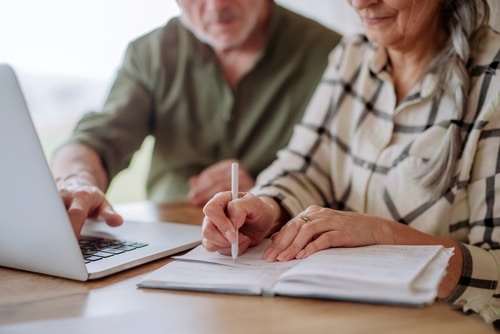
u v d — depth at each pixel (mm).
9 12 1995
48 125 2305
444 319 594
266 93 1650
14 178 750
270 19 1647
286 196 1034
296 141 1279
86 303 683
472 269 849
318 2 2119
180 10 1560
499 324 703
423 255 705
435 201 997
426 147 1022
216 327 590
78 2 1961
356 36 1272
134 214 1300
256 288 669
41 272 805
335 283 632
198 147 1704
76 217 923
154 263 837
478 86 978
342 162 1199
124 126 1605
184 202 1460
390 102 1105
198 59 1655
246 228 858
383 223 837
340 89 1220
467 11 978
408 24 983
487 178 946
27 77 2188
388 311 614
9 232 803
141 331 590
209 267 759
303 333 565
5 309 674
